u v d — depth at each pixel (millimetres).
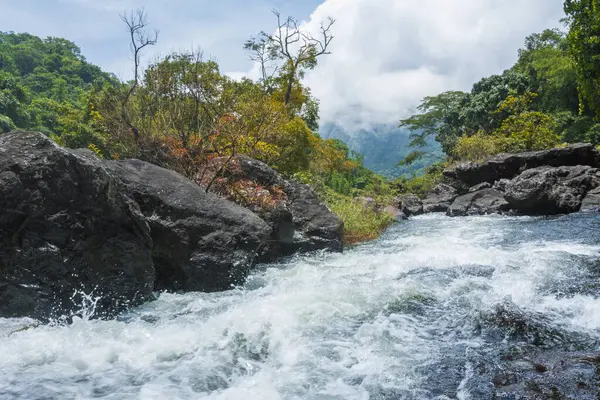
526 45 40469
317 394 3143
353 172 41781
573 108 28719
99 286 4977
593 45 18281
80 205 4750
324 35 23062
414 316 4707
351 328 4418
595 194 14047
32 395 3125
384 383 3289
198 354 3865
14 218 4316
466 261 7086
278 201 8516
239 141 10461
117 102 11641
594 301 4758
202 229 6305
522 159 17406
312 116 26562
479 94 32344
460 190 20078
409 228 13445
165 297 5707
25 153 4480
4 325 4188
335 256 8523
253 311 4898
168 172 6875
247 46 23109
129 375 3465
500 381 3201
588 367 3260
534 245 8570
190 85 11945
